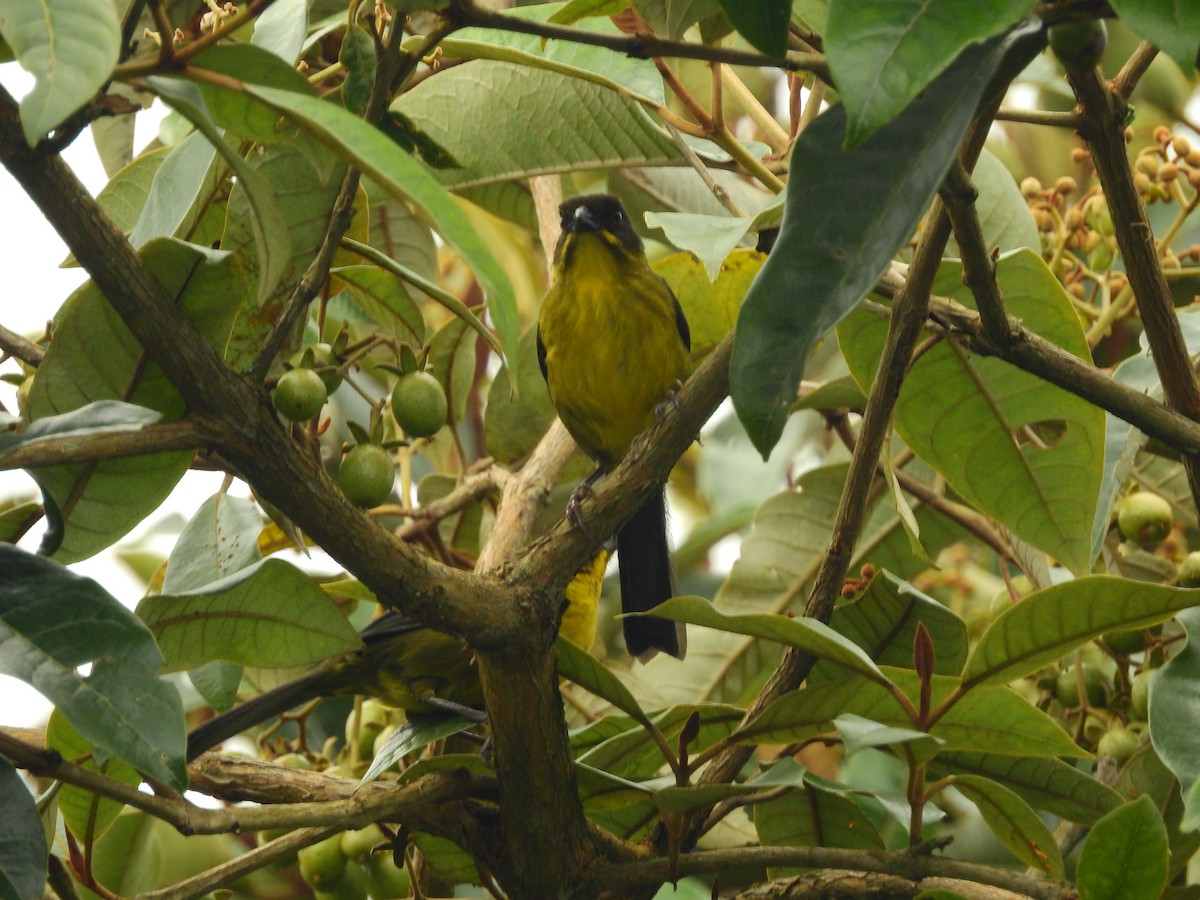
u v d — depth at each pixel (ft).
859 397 28.58
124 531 16.94
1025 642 16.85
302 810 17.70
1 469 13.28
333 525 15.02
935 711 17.08
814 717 18.19
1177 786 21.86
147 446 13.84
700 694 30.76
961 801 29.35
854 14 10.57
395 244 32.04
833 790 18.21
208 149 18.28
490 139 25.99
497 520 28.55
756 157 23.63
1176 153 27.22
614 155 26.02
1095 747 24.57
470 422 37.63
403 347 19.53
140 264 13.70
